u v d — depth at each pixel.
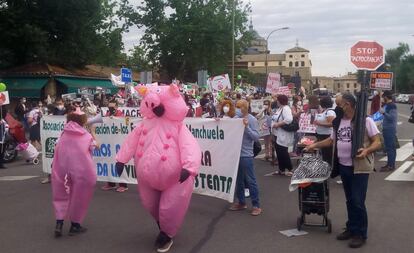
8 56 30.28
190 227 6.88
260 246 5.99
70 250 5.98
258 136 7.58
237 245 6.04
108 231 6.77
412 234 6.45
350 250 5.82
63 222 7.17
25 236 6.59
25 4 31.48
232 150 7.68
